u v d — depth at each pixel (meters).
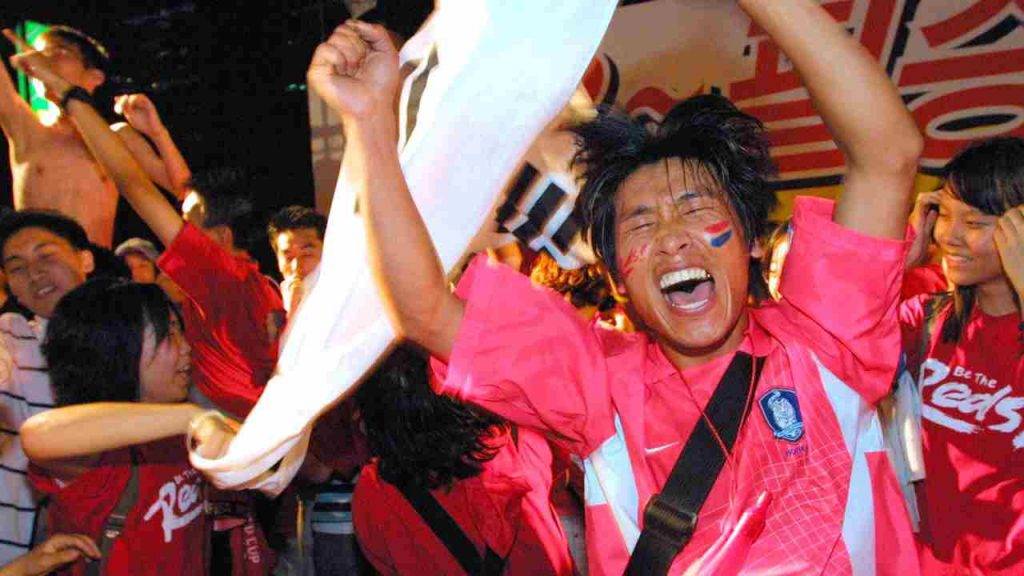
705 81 5.15
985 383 2.54
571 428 1.79
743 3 1.63
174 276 3.24
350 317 1.70
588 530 1.80
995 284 2.52
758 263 2.00
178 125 7.30
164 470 2.50
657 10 5.20
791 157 5.02
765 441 1.69
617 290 1.84
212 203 4.22
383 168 1.57
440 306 1.71
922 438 2.61
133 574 2.42
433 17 1.75
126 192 3.34
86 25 7.03
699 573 1.59
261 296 3.44
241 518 3.30
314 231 4.20
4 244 3.19
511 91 1.66
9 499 2.51
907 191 1.65
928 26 4.77
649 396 1.79
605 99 5.30
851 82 1.58
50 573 2.47
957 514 2.51
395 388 2.40
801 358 1.72
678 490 1.70
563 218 2.14
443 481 2.47
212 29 7.11
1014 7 4.63
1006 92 4.67
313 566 3.73
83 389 2.44
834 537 1.64
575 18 1.64
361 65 1.57
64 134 4.51
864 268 1.66
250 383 3.35
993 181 2.43
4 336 2.62
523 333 1.74
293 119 7.18
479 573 2.49
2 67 4.50
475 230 1.72
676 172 1.72
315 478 3.31
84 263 3.30
